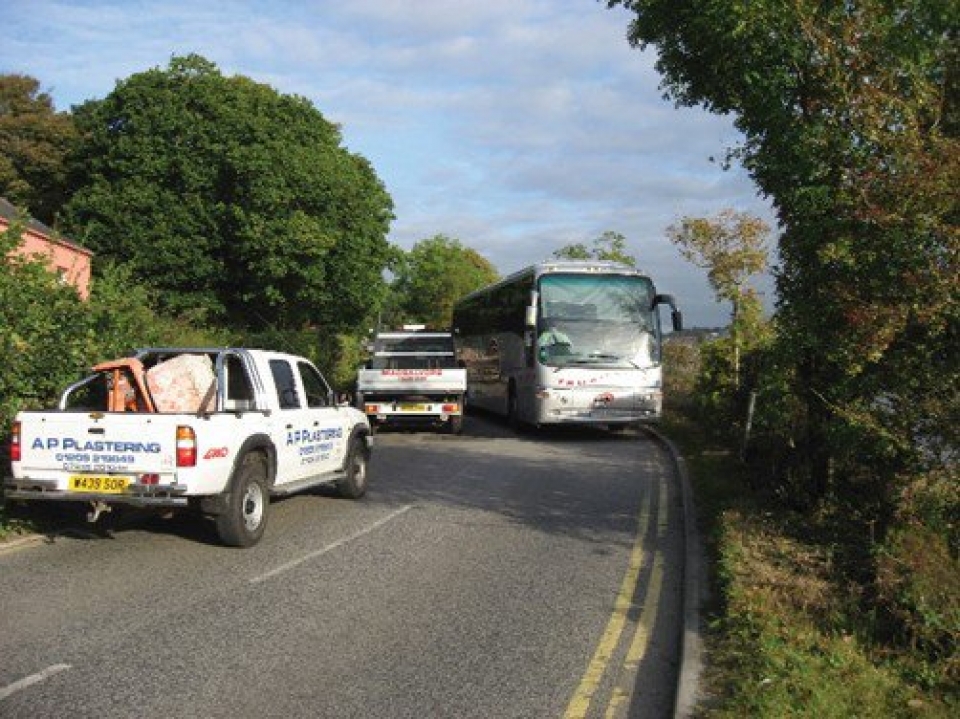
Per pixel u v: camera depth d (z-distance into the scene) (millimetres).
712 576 7902
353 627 6668
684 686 5359
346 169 37000
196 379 9383
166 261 32219
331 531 10117
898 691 5211
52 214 37750
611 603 7414
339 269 36344
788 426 9969
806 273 8273
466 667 5891
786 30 8062
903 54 7332
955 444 6902
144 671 5680
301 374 11164
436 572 8320
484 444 19609
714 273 19828
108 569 8211
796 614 6473
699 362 23281
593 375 20375
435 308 80875
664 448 18672
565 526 10531
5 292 10305
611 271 21031
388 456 17250
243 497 9102
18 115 37562
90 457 8523
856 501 8680
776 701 4906
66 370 10594
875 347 6922
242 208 33031
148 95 32625
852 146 7520
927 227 6590
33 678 5520
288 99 34625
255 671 5727
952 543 6871
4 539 9195
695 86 10320
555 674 5797
